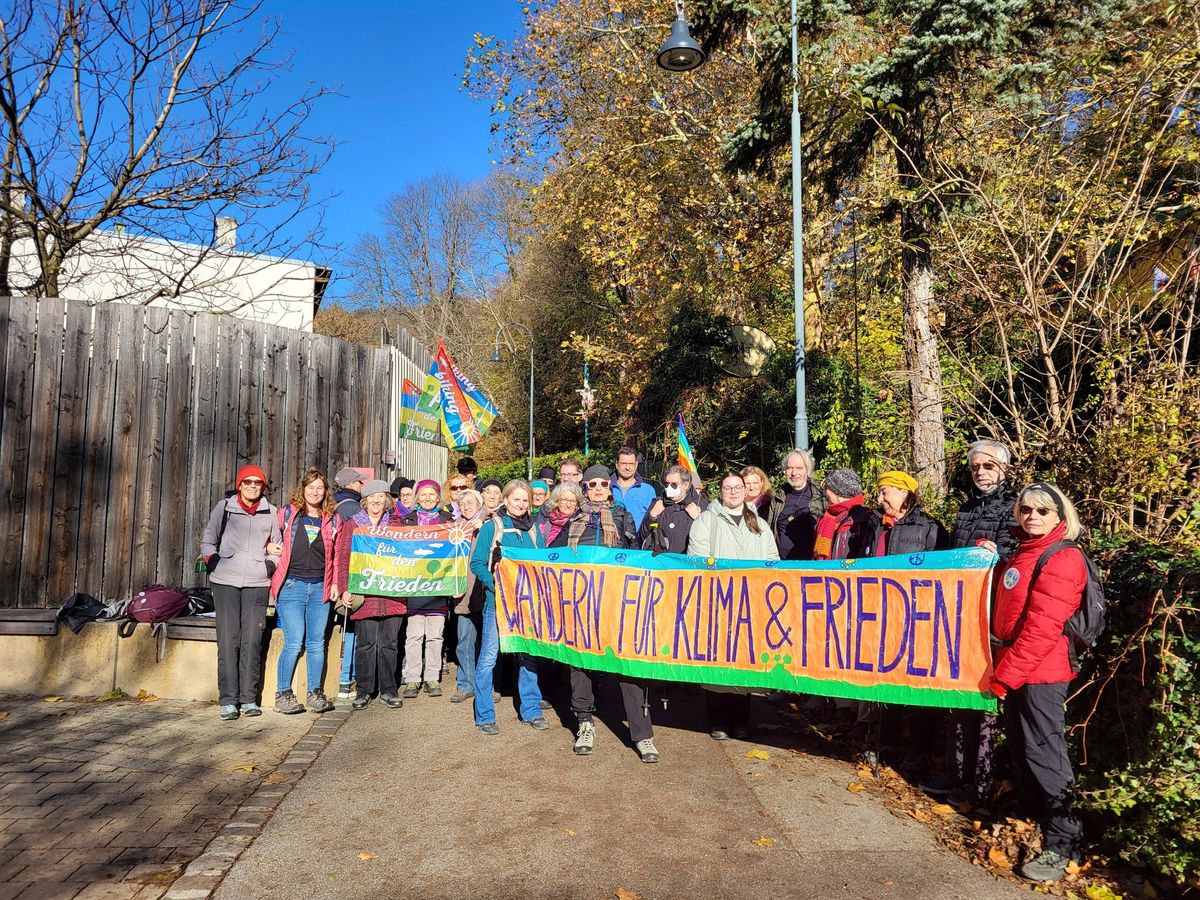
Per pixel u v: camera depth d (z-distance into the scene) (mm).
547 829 4371
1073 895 3705
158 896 3619
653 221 19656
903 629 4691
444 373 11391
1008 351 6223
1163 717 3730
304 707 6621
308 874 3865
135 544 7770
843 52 9508
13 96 8102
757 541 5832
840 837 4297
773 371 14359
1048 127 7898
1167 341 5352
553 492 7066
